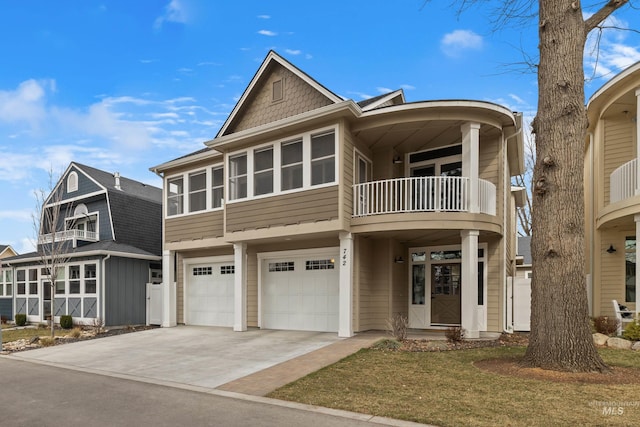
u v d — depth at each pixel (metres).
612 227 12.11
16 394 6.48
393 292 12.28
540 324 6.99
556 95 7.19
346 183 11.01
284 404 5.54
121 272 17.02
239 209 12.78
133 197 20.22
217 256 15.11
